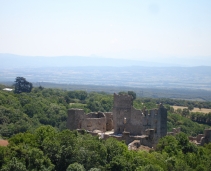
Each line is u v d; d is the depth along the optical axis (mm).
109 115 192250
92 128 184625
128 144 173750
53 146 147375
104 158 149750
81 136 164125
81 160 145500
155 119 184125
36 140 156125
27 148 146250
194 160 168375
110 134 180125
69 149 146125
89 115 188375
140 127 182375
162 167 153500
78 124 180500
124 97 183750
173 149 173125
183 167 158000
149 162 151625
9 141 155125
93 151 147875
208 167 167000
